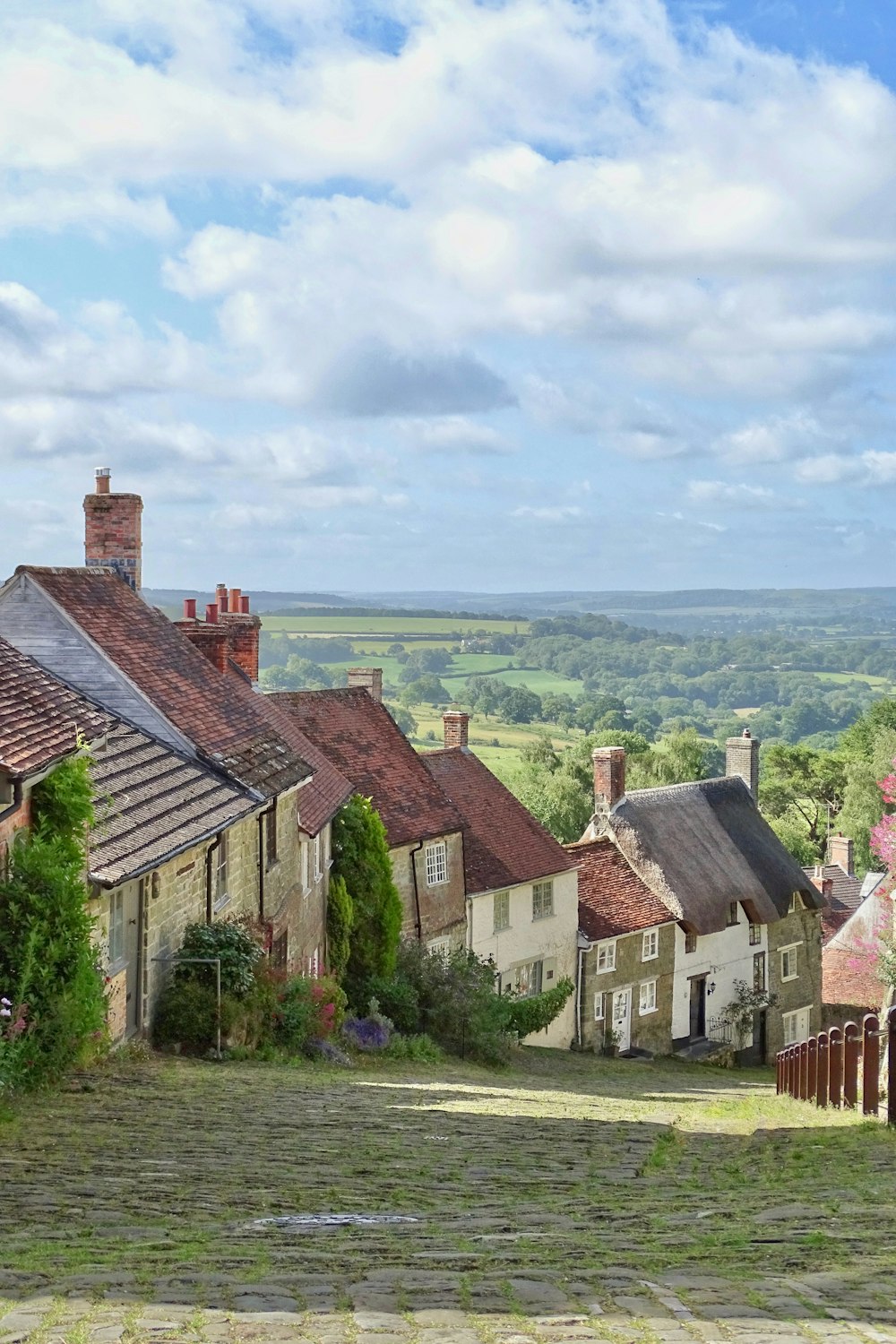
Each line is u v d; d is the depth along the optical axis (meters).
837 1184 10.37
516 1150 12.18
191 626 28.14
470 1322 5.41
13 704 15.20
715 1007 47.44
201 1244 7.23
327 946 29.66
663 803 49.00
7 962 13.41
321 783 30.09
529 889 40.47
